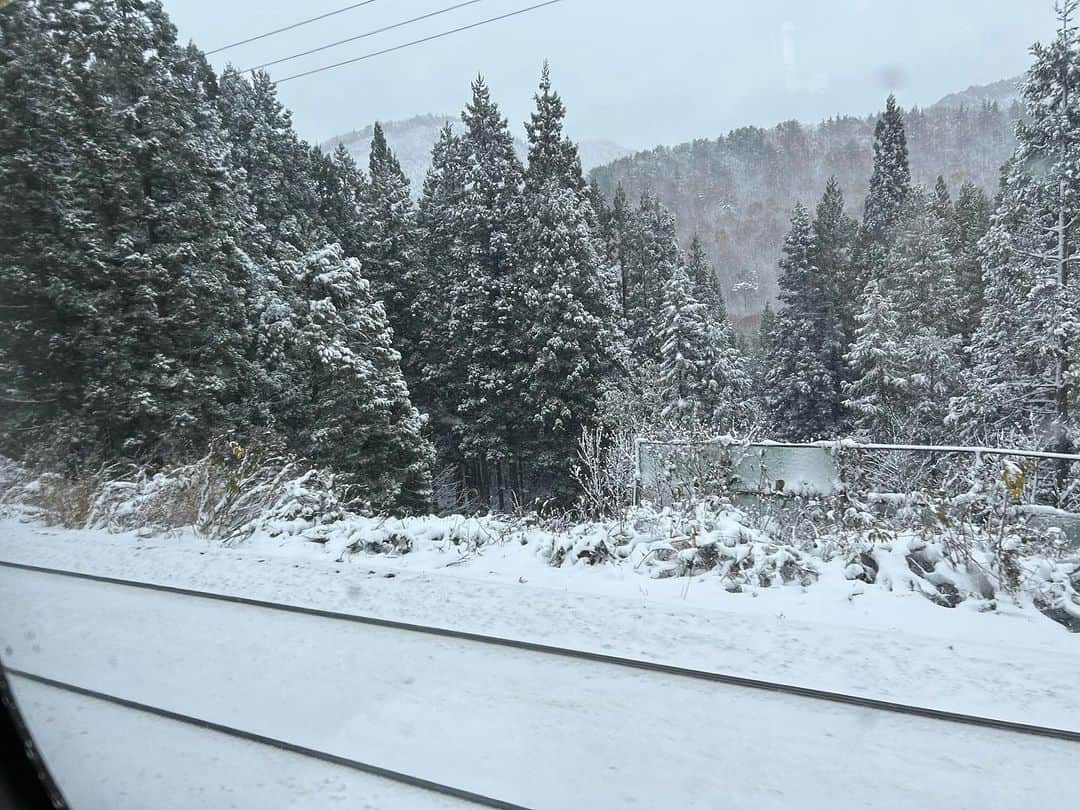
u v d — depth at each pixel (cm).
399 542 762
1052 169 1997
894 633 490
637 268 4384
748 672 438
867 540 648
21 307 1845
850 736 372
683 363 3017
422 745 373
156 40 2380
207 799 337
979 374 2330
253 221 2875
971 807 317
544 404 2991
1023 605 536
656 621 518
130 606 600
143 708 423
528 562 691
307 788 343
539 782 339
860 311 3341
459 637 506
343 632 525
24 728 396
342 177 4359
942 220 3475
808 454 827
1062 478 1512
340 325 2412
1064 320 1925
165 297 2038
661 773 345
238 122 3447
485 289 3328
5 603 618
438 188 4116
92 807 335
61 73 1933
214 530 879
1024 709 388
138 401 1905
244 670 469
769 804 321
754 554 618
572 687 430
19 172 1844
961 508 622
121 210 1989
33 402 1848
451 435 3644
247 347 2433
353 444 2375
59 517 1009
